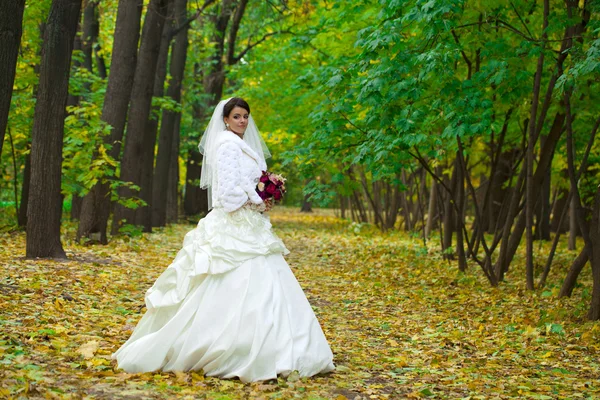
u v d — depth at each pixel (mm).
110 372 4254
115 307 6945
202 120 23344
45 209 9781
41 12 13750
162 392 3930
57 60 9633
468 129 8367
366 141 9867
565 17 8523
